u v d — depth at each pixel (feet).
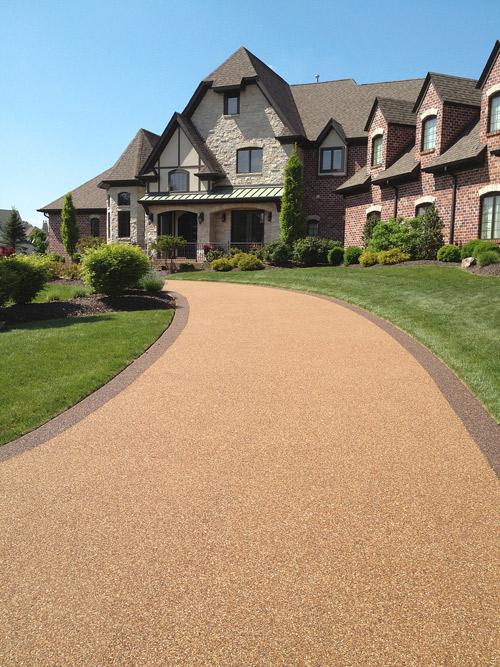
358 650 8.48
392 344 28.63
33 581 10.36
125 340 31.30
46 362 26.40
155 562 10.85
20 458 16.05
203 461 15.52
